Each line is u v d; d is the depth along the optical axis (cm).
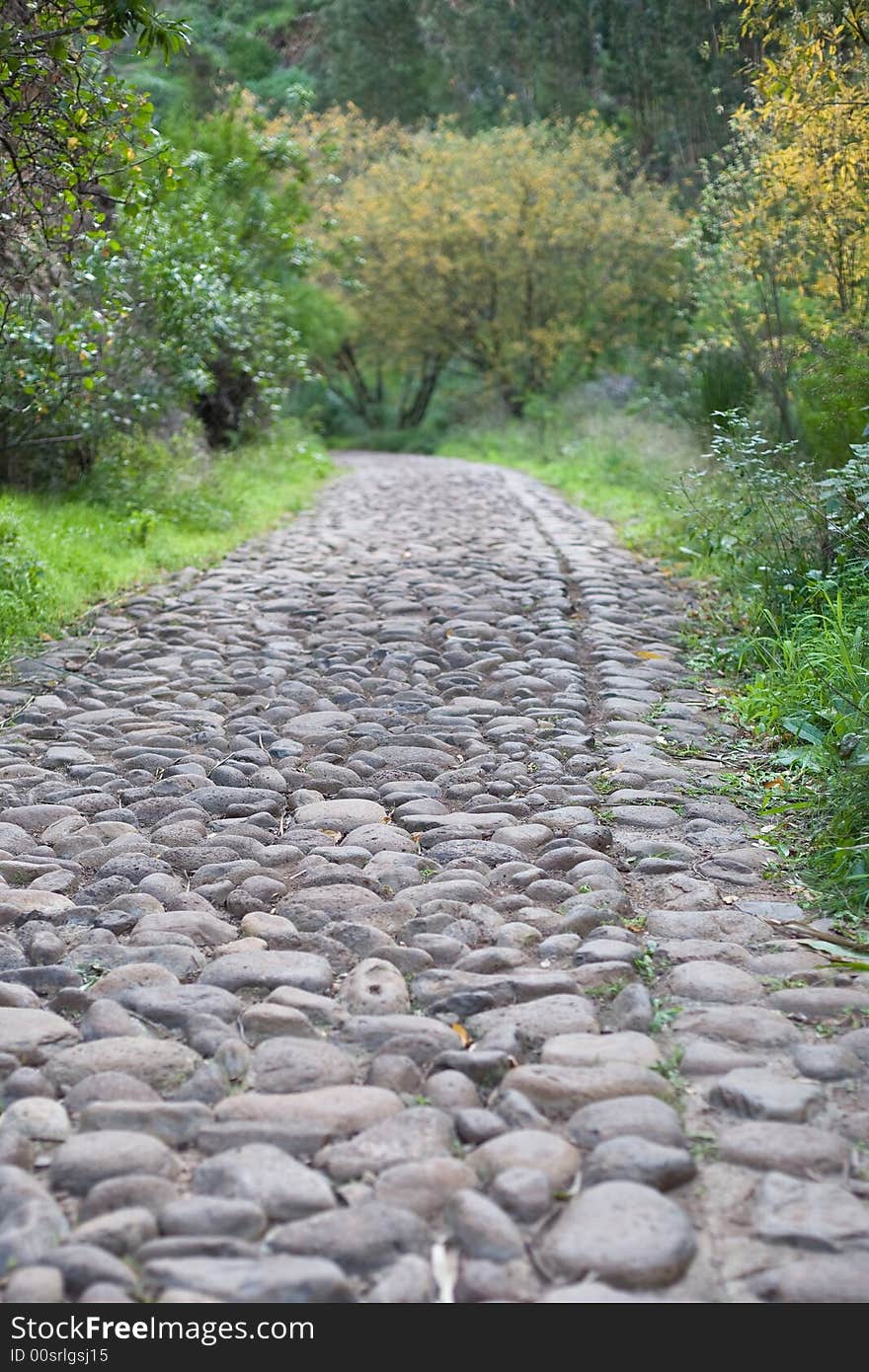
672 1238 224
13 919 370
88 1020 306
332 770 500
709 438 1199
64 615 777
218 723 576
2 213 736
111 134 642
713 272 1255
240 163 1827
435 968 337
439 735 551
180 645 727
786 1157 251
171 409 1405
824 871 408
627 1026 306
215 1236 226
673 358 1945
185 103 1895
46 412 1014
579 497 1569
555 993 321
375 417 4275
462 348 3538
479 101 3070
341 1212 230
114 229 1079
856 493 669
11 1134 256
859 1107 272
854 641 536
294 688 625
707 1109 272
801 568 714
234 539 1146
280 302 1911
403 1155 251
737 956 345
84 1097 273
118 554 967
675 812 461
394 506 1520
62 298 986
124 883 392
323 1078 282
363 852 417
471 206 3052
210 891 387
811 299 1034
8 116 606
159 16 584
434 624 779
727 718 588
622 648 707
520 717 572
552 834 437
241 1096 272
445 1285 219
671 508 1116
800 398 904
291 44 2548
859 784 435
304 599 858
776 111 960
